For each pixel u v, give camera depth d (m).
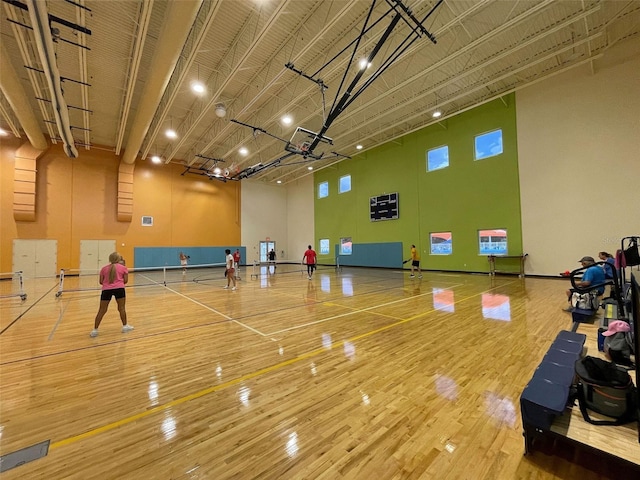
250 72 8.08
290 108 9.68
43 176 12.04
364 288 7.70
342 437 1.74
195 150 14.23
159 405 2.12
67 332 3.96
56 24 6.18
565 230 8.59
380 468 1.48
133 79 7.11
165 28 5.14
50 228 12.12
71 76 7.92
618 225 7.67
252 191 18.53
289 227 20.09
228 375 2.61
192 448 1.66
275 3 5.77
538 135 9.14
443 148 11.78
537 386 1.69
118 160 13.91
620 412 1.52
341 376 2.55
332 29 6.53
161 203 15.03
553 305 5.09
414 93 9.35
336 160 15.99
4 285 9.47
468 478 1.42
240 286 8.51
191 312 5.10
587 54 7.80
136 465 1.53
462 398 2.15
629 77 7.50
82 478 1.44
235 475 1.45
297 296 6.61
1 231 11.17
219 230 17.02
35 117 9.60
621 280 3.28
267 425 1.86
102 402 2.17
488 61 7.09
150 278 11.16
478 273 10.62
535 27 6.63
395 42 6.66
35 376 2.62
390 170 13.64
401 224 13.20
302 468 1.49
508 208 9.84
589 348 2.47
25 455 1.61
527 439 1.56
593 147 8.06
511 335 3.54
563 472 1.44
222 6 5.90
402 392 2.25
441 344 3.29
